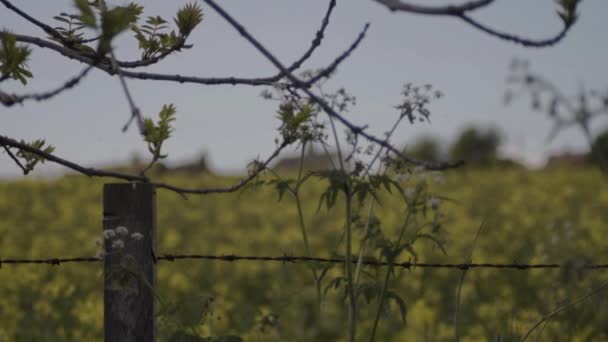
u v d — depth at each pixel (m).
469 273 8.55
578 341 5.26
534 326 4.19
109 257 3.45
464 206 14.95
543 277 7.69
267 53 2.00
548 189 18.50
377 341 6.26
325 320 6.92
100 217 14.40
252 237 12.45
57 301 7.78
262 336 5.01
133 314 3.44
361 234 4.11
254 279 9.46
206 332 4.68
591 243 10.11
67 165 3.16
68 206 15.48
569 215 14.41
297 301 7.07
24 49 2.59
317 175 3.70
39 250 10.76
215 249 12.17
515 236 11.89
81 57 2.99
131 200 3.44
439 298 7.84
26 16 3.10
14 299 7.45
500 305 6.75
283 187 3.93
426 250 9.10
